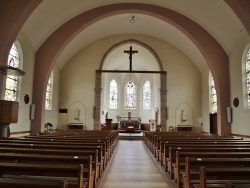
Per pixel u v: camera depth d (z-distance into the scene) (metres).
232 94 14.11
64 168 3.36
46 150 5.14
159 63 19.78
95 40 19.78
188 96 19.64
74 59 19.77
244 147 6.79
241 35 12.74
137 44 20.06
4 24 9.59
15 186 2.38
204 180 3.36
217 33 14.11
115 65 25.62
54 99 18.34
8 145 5.94
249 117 12.09
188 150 6.06
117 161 9.24
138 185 5.96
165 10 14.61
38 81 14.42
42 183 2.40
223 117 14.31
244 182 4.41
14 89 12.30
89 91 19.42
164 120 19.31
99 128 19.17
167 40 19.67
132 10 14.55
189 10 13.84
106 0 14.07
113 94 27.78
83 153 5.25
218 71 14.58
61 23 14.35
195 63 19.80
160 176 6.87
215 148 6.12
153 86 24.98
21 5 9.66
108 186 5.84
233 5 9.70
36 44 14.17
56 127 18.80
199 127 19.34
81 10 14.17
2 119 8.32
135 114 28.20
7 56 9.71
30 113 13.96
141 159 9.74
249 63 12.45
